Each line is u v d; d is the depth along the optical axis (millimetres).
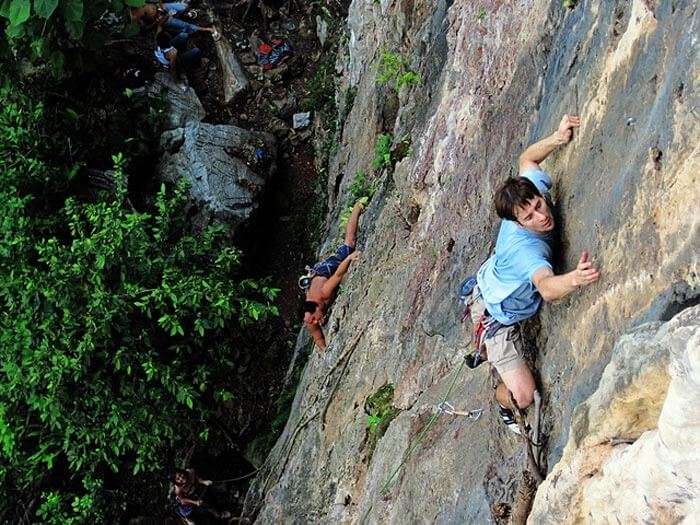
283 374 10352
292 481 7281
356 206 8250
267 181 11164
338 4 12156
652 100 2734
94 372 8680
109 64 10852
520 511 3338
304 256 11039
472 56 5605
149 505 9930
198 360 9805
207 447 10039
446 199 5621
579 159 3352
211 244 9312
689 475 2031
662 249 2500
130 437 8789
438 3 7199
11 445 8062
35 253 8914
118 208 8664
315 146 11648
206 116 11547
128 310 8391
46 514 8406
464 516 3896
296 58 12242
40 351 7945
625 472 2344
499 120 4855
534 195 3121
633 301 2672
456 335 4949
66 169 9828
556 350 3346
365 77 9602
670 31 2637
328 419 6973
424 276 5734
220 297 8539
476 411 4242
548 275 3094
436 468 4426
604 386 2545
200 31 12125
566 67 3764
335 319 7879
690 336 1979
